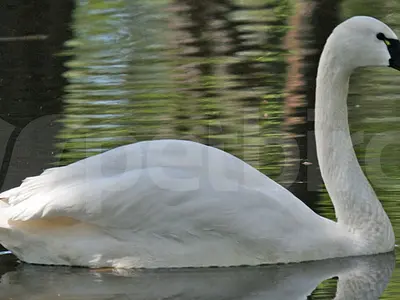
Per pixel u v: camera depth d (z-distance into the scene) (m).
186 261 11.80
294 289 11.20
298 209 12.13
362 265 12.01
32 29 24.36
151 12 26.16
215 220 11.74
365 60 12.55
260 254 11.92
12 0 26.72
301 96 18.84
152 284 11.40
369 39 12.49
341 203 12.57
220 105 18.23
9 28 24.47
